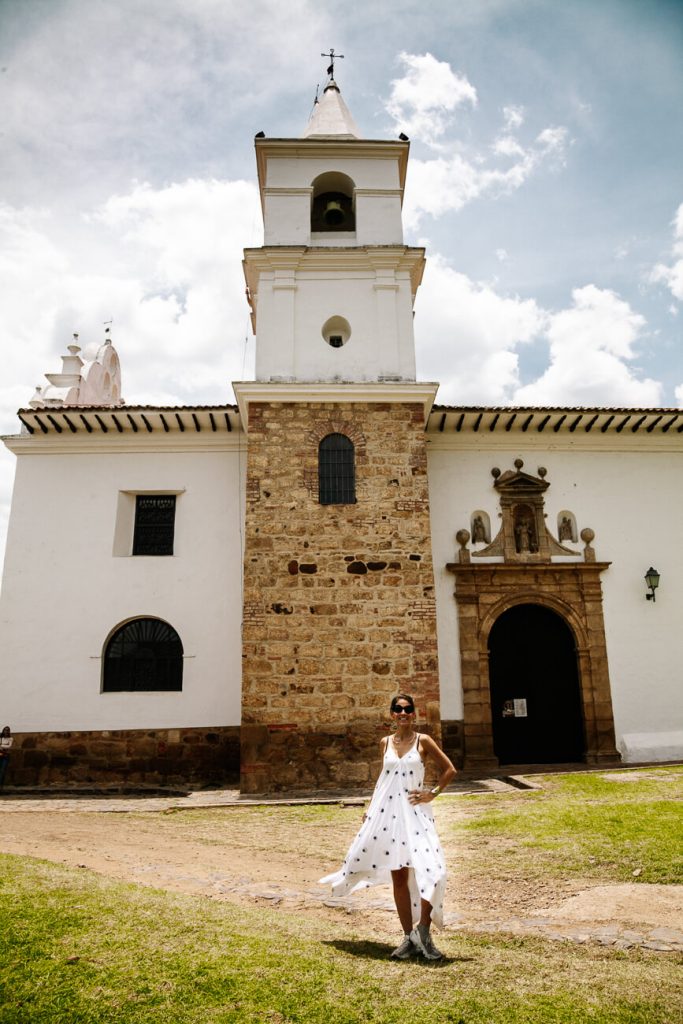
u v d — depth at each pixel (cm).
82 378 1917
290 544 1414
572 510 1683
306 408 1492
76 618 1572
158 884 650
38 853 779
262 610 1375
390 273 1608
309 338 1565
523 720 1588
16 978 388
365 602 1391
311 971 407
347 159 1697
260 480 1445
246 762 1302
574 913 553
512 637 1631
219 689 1530
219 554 1614
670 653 1622
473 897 610
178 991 379
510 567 1606
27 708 1522
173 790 1391
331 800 1167
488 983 399
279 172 1677
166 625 1587
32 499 1642
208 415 1614
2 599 1579
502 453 1703
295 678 1346
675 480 1730
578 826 809
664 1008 371
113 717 1516
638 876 636
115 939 446
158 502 1686
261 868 733
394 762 469
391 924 537
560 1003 372
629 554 1669
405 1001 372
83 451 1672
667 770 1280
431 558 1424
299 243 1631
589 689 1574
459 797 1104
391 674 1358
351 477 1470
